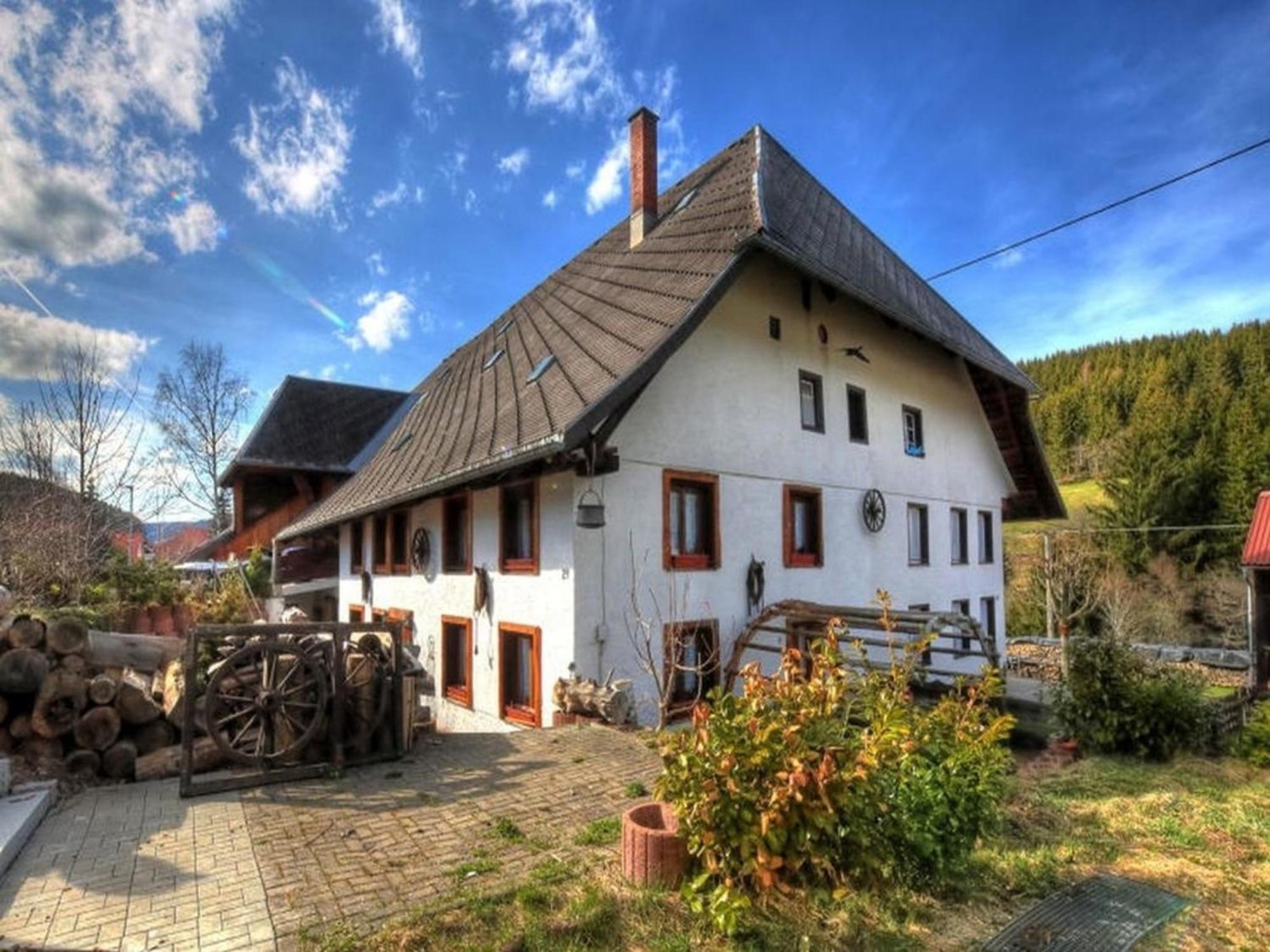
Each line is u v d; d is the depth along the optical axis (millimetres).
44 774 5449
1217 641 28766
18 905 3635
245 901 3668
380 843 4445
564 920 3379
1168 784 6906
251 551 19547
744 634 9969
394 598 13922
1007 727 4336
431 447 12523
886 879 3811
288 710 5969
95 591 11828
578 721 7941
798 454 11633
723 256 9508
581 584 8547
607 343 9633
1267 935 3674
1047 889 4125
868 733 3967
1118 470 33781
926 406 15367
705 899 3457
